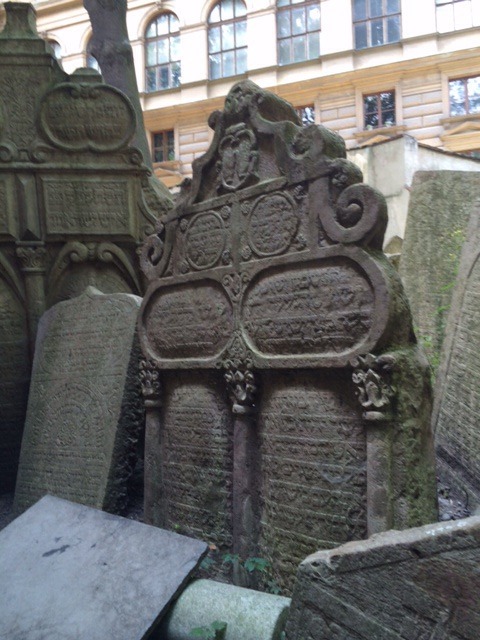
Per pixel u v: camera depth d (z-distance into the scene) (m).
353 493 3.07
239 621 2.71
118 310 4.75
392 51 19.45
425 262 5.35
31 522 3.62
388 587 2.11
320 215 3.17
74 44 22.73
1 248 6.09
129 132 6.21
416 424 2.93
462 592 1.98
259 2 20.66
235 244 3.64
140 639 2.70
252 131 3.58
